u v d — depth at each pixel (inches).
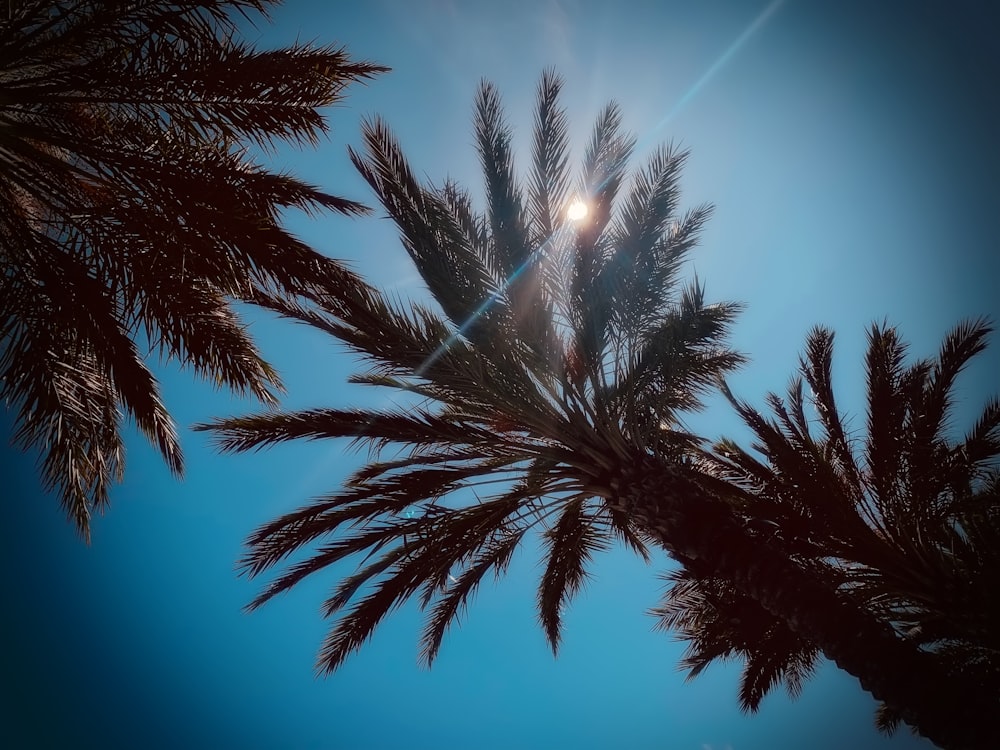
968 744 255.0
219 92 307.6
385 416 353.4
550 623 437.1
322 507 367.6
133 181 309.4
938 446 396.5
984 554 348.8
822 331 442.6
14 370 308.2
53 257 314.5
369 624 372.5
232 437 358.9
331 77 324.5
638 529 354.0
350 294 311.0
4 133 304.2
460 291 324.8
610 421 338.0
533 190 338.3
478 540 374.6
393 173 328.8
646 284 335.9
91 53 309.3
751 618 406.9
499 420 357.4
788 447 390.0
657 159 350.3
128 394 317.4
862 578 375.9
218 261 304.0
